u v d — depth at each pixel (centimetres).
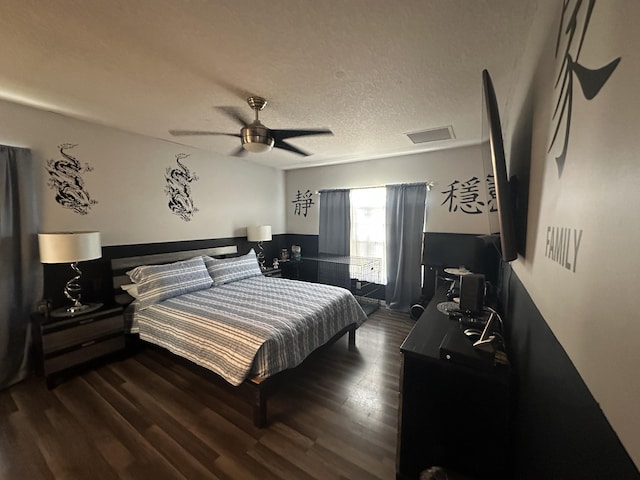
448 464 135
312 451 166
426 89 196
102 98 216
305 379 241
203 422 189
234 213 435
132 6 120
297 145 346
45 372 221
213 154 399
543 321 82
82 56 158
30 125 239
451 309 193
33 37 141
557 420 64
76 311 247
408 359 140
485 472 128
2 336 225
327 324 257
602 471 41
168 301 271
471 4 119
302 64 165
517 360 122
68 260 226
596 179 50
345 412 200
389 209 413
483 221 349
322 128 279
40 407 203
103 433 178
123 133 302
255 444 171
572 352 57
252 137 211
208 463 157
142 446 168
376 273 448
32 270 239
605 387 41
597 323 45
